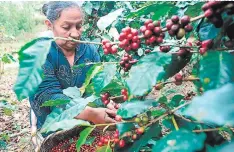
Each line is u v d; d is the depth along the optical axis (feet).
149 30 2.09
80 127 5.00
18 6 23.98
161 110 2.35
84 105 2.96
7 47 17.54
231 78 1.78
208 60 1.86
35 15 24.98
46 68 5.41
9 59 7.86
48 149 4.74
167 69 2.21
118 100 3.25
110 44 2.55
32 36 23.58
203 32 2.22
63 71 5.72
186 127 2.14
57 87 5.51
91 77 3.07
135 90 2.06
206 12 1.78
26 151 9.57
